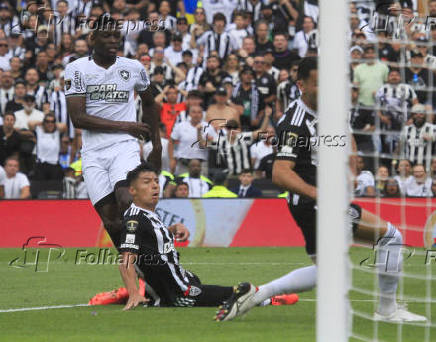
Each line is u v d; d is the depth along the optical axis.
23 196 34.16
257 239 32.66
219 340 11.95
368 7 37.25
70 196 34.25
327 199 9.54
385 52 35.56
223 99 36.03
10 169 34.09
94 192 17.80
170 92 36.41
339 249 9.51
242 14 44.00
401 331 13.12
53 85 39.47
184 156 35.97
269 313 15.24
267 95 37.75
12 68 41.06
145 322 14.09
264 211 32.81
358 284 19.69
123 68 18.02
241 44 43.47
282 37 41.28
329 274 9.51
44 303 17.33
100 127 17.58
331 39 9.62
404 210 30.91
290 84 37.94
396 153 32.31
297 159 14.09
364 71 35.12
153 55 41.38
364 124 32.69
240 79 38.06
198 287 16.00
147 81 18.45
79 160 34.78
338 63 9.61
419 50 35.16
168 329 13.21
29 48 43.03
